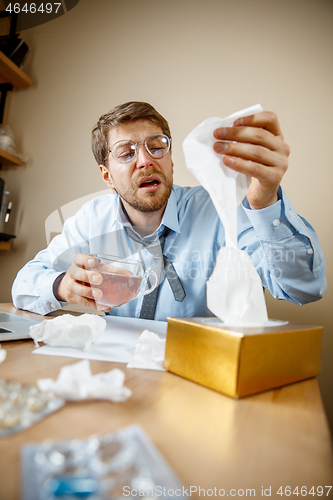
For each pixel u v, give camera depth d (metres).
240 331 0.35
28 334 0.53
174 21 1.58
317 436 0.27
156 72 1.59
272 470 0.21
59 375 0.34
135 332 0.60
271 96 1.41
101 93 1.68
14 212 1.75
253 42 1.45
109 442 0.21
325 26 1.36
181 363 0.39
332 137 1.31
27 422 0.25
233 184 0.44
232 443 0.25
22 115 1.80
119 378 0.32
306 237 0.71
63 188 1.70
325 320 1.25
